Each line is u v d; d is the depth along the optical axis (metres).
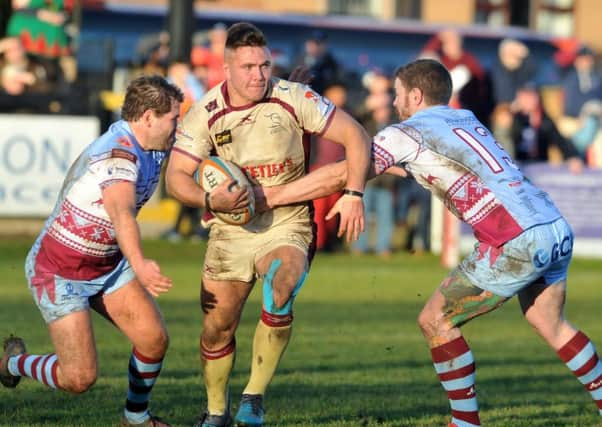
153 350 22.41
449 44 67.19
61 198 21.92
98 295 22.53
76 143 60.97
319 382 29.77
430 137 22.31
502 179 21.98
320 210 62.22
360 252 65.12
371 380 30.27
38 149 60.69
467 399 22.22
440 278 55.69
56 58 64.62
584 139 74.75
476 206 22.02
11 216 60.84
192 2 60.84
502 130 67.12
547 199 22.36
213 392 23.72
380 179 63.72
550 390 30.08
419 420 25.00
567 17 113.12
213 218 23.50
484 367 33.62
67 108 61.28
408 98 23.23
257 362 22.62
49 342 33.97
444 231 61.03
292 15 82.44
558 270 22.67
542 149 68.50
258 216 23.17
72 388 22.42
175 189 22.88
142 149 21.58
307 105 22.66
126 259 22.30
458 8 107.88
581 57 75.94
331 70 62.44
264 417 24.83
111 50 61.97
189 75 57.31
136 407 22.91
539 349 37.50
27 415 24.73
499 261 21.83
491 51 86.62
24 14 63.94
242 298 23.45
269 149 22.77
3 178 60.53
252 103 22.64
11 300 44.47
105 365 31.20
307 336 37.88
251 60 21.94
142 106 21.30
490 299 22.06
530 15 111.44
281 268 22.27
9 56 62.62
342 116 22.81
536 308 22.98
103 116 61.62
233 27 22.27
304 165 23.30
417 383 30.06
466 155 22.09
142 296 22.39
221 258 23.19
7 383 24.44
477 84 66.94
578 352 22.92
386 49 83.00
